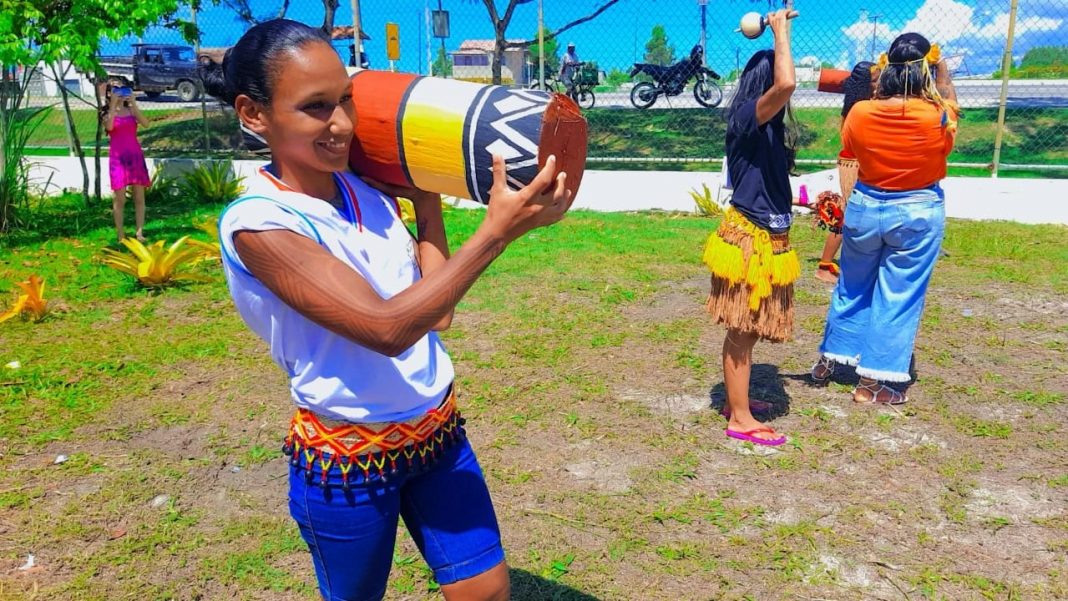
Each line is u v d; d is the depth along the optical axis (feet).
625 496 12.25
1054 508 11.81
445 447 6.35
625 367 17.33
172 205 38.96
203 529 11.60
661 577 10.36
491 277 24.27
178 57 75.72
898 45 14.06
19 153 32.71
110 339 19.58
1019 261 25.35
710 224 32.27
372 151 5.96
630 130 52.80
